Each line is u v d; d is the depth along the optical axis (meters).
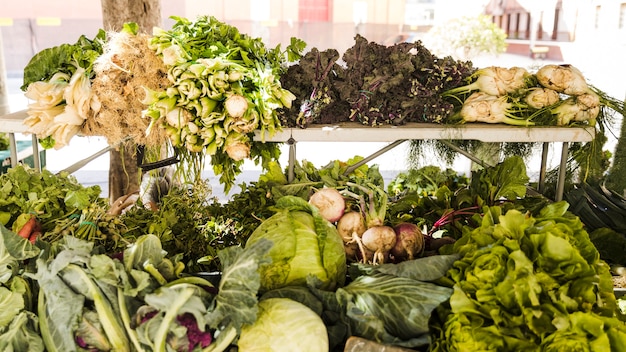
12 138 2.71
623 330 1.59
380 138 2.63
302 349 1.53
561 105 2.76
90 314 1.53
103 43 2.49
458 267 1.74
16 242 1.68
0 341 1.53
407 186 3.87
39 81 2.54
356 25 6.65
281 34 6.51
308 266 1.80
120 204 2.92
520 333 1.55
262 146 2.82
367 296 1.66
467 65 2.87
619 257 2.79
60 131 2.38
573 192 3.12
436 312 1.71
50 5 6.44
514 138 2.73
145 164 2.58
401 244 2.05
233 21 6.34
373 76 2.65
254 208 2.60
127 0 3.56
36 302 1.68
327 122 2.68
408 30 7.65
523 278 1.59
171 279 1.67
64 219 2.31
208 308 1.56
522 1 8.62
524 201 2.63
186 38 2.47
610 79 5.70
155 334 1.49
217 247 2.46
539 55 8.41
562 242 1.65
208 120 2.31
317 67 2.63
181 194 2.71
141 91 2.32
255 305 1.52
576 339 1.52
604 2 5.66
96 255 1.57
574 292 1.64
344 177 2.54
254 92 2.39
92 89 2.35
